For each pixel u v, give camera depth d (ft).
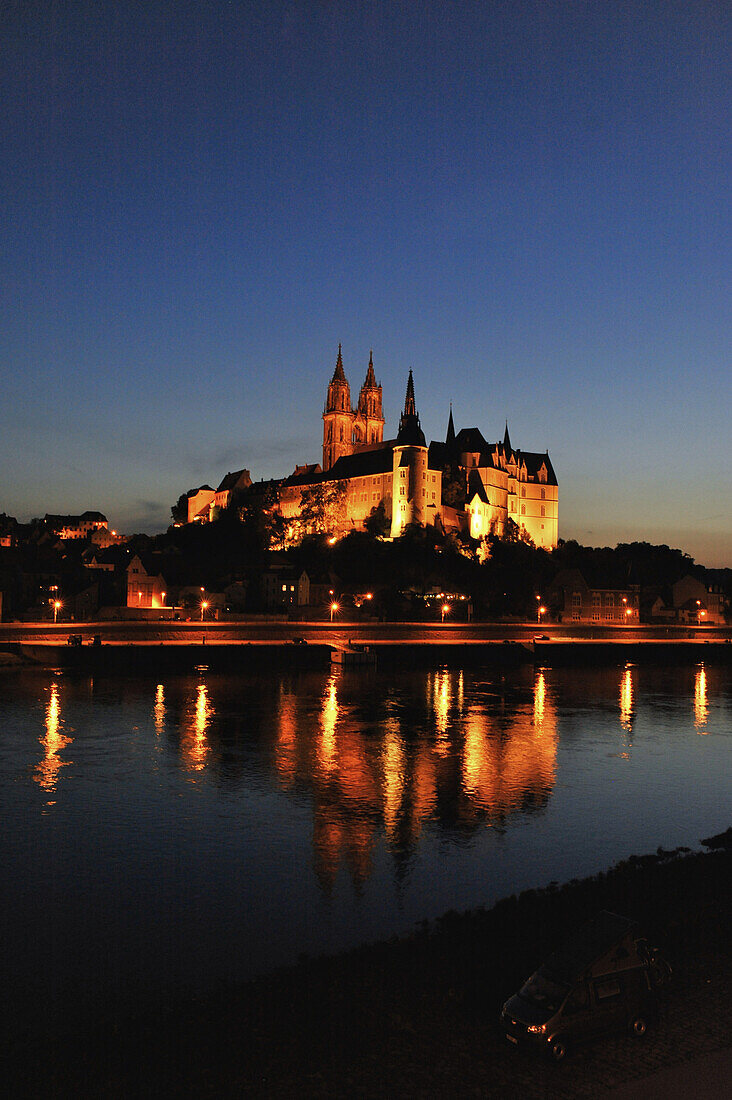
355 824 160.97
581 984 68.95
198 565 601.62
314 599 612.70
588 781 200.64
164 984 93.45
